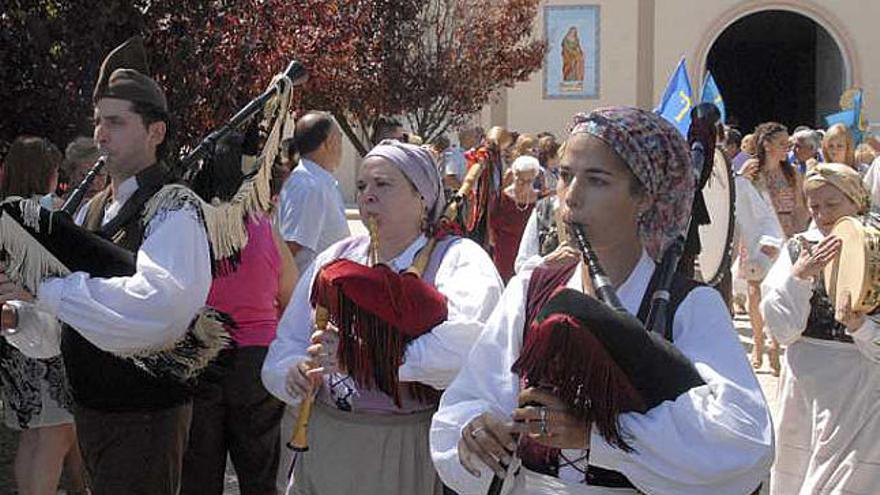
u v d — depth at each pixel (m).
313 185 5.66
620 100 24.91
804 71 30.95
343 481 3.47
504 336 2.57
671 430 2.21
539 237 6.30
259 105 3.72
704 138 2.93
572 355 2.20
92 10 6.77
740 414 2.27
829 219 4.62
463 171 12.47
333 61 9.77
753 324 8.90
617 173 2.40
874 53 24.70
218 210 3.60
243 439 4.68
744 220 8.32
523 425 2.29
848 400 4.50
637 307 2.46
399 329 3.34
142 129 3.54
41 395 4.75
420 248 3.62
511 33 16.89
